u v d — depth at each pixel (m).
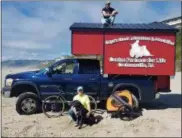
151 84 11.68
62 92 11.52
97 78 11.68
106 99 11.70
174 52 11.63
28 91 11.70
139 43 11.66
